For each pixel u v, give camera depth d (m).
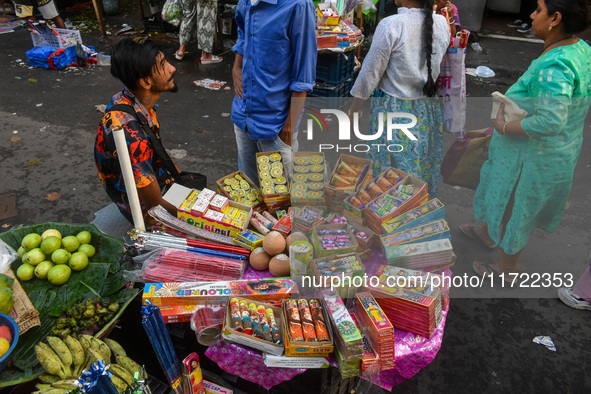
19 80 6.01
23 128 4.94
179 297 1.63
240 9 2.64
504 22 8.15
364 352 1.46
